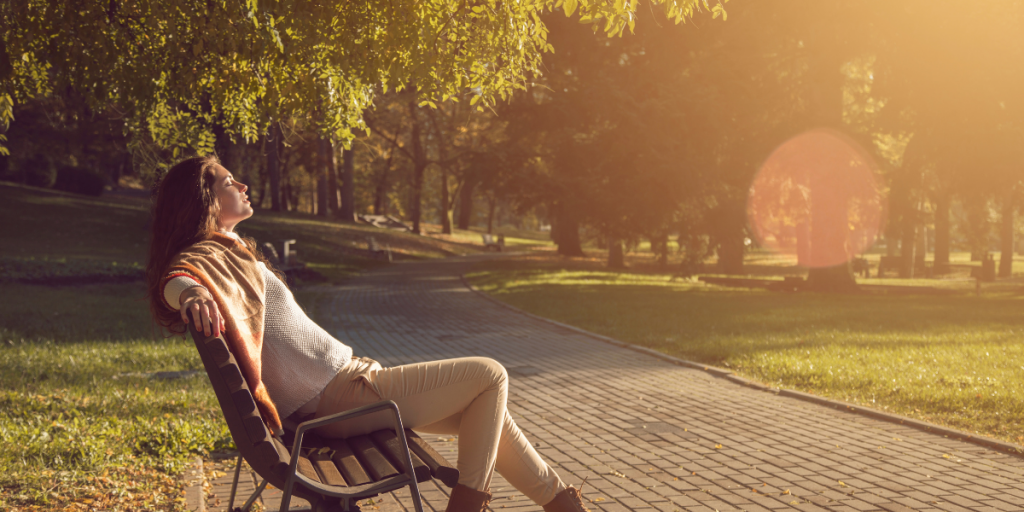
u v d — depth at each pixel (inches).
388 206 3348.9
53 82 216.8
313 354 110.9
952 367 356.2
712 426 255.1
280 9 170.7
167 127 247.0
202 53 193.6
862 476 196.2
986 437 234.4
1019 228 1704.0
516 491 181.0
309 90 201.9
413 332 530.0
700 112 928.3
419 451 106.7
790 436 240.2
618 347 454.6
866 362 373.4
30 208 1307.8
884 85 828.0
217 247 104.2
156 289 102.7
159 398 267.7
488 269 1241.4
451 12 188.9
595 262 1617.9
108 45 186.7
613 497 179.0
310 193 3036.4
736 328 528.4
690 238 1032.2
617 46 1051.3
